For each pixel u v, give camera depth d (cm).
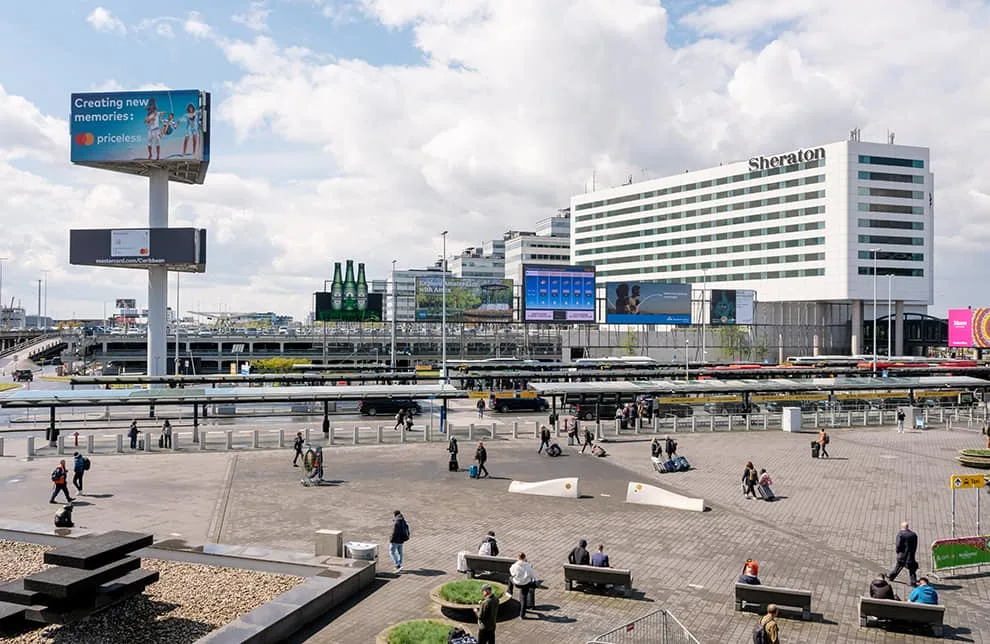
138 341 11606
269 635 1630
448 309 9962
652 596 2042
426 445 4734
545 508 3077
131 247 7775
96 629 1627
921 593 1847
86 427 5512
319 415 6278
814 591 2100
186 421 5916
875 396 6744
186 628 1647
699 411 6469
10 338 15475
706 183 15788
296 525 2762
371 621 1817
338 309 9981
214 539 2561
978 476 2594
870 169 13200
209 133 8112
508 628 1805
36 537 2336
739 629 1808
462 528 2750
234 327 14212
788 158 14075
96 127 7950
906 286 13375
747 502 3212
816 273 13588
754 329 12738
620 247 17988
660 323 10375
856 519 2922
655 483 3603
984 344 11081
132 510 2975
